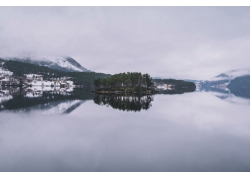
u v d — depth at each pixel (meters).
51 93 147.50
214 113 55.78
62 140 28.42
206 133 33.50
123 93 157.62
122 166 20.19
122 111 56.38
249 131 35.16
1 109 57.41
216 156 23.05
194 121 43.66
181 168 19.91
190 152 24.27
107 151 24.23
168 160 21.78
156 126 38.09
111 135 31.28
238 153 24.03
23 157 22.17
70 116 48.00
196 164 20.88
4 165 20.14
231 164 20.91
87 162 21.00
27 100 85.81
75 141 28.03
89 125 38.22
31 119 43.56
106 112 54.44
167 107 67.19
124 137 30.27
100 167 19.92
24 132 32.59
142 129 35.50
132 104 75.31
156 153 23.77
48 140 28.42
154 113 53.47
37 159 21.66
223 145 27.06
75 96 117.62
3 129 34.34
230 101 99.50
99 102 81.94
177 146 26.42
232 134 33.00
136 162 21.16
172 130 35.16
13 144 26.45
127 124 39.47
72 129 34.91
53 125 37.97
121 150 24.61
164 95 142.00
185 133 33.25
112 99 97.88
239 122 43.19
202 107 70.19
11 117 45.44
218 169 19.78
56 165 20.25
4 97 98.88
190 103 84.31
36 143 26.98
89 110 58.09
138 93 162.38
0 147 25.27
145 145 26.66
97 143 27.25
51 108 61.38
